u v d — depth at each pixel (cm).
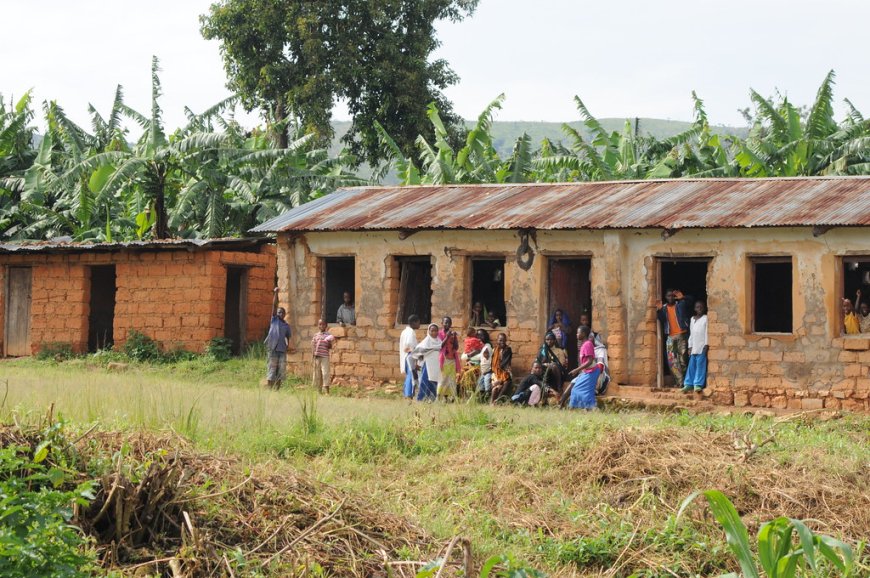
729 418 1652
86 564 721
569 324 2078
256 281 2689
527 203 2180
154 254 2573
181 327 2539
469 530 1007
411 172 3111
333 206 2388
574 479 1162
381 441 1381
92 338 2842
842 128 3042
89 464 871
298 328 2284
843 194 1919
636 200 2089
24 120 3500
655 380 1967
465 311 2125
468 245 2117
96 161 2998
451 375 1992
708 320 1909
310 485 976
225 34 4225
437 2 4362
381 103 4306
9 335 2792
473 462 1277
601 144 3044
